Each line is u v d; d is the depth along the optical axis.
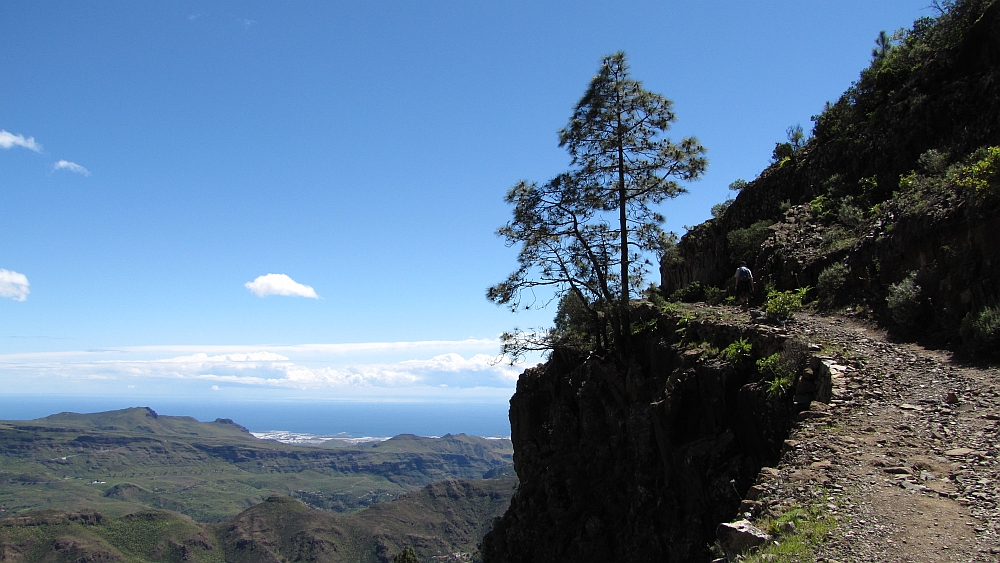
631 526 18.17
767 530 8.51
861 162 27.09
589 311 24.06
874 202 24.81
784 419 13.25
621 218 23.62
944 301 15.38
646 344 21.91
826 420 11.57
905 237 17.94
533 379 29.25
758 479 10.53
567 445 24.38
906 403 11.78
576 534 20.52
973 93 22.47
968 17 24.53
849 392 12.34
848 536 7.64
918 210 17.83
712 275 30.45
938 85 24.86
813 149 31.47
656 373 20.14
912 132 24.56
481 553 25.84
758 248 27.23
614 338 23.05
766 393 13.98
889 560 6.95
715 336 18.00
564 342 25.52
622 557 18.05
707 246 31.95
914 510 8.09
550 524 22.36
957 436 10.16
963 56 24.02
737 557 8.11
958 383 12.27
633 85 23.56
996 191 14.73
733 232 29.45
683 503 16.22
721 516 13.95
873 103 28.44
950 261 15.71
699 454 15.42
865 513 8.20
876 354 14.41
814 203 27.59
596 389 23.16
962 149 21.38
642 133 23.72
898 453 9.88
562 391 25.81
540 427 27.62
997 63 22.23
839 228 24.12
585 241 23.53
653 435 18.69
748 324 17.55
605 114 23.36
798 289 21.66
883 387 12.59
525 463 27.16
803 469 10.03
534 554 22.11
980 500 8.02
